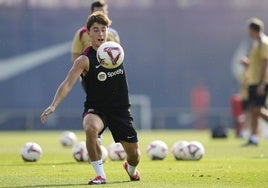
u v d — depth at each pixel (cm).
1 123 11188
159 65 11575
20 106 11225
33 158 4266
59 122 11288
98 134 3006
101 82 2994
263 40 6275
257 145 6319
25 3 11281
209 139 8069
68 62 11312
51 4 11331
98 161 2970
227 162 4169
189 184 2970
